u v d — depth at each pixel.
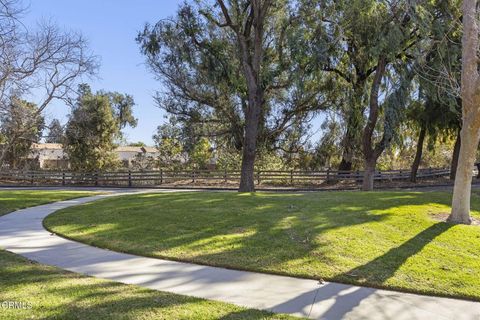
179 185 29.14
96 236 8.56
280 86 22.22
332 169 30.48
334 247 7.16
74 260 6.83
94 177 31.12
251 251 7.08
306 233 8.03
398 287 5.54
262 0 20.77
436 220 9.14
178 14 21.91
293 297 5.13
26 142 36.19
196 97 25.70
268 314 4.50
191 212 10.61
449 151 37.00
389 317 4.59
